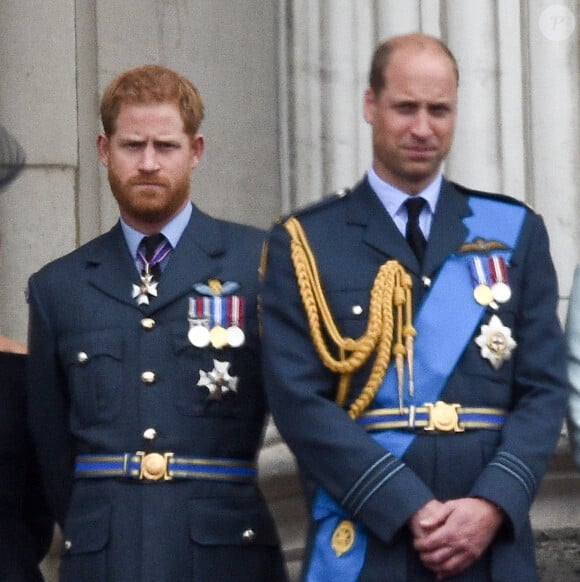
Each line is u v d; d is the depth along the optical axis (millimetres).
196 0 25734
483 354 18938
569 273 24328
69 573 19781
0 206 25219
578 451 20172
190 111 20375
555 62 24516
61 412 20484
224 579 19609
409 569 18438
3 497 20859
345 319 18984
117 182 20250
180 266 20234
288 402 18859
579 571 23062
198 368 19906
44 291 20484
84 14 25594
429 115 19094
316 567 18688
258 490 20141
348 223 19344
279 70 25062
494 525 18375
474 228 19406
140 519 19547
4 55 25422
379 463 18453
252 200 25531
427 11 24516
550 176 24438
